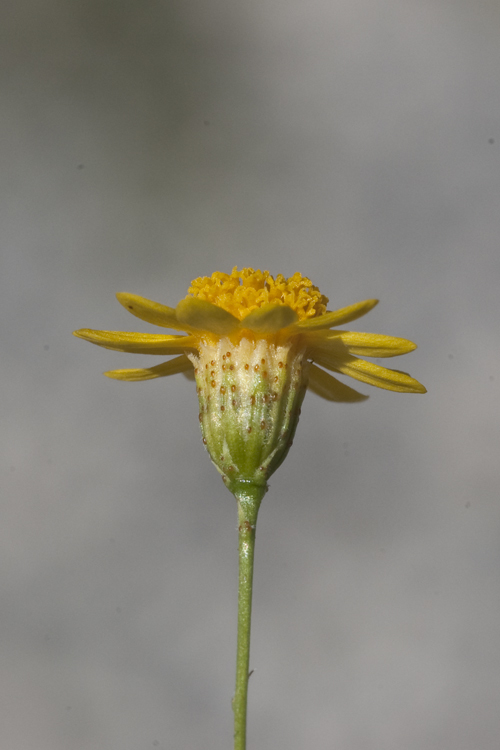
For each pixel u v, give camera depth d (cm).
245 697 9
